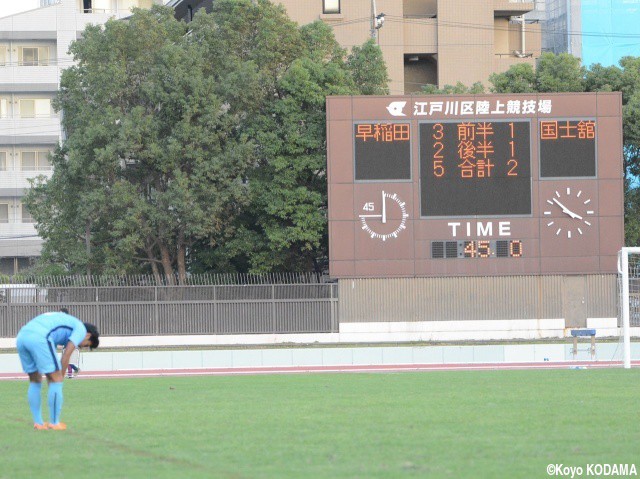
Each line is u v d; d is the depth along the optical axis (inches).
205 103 6343.5
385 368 4446.4
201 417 2084.2
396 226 5615.2
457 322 5684.1
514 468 1428.4
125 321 5812.0
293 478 1341.0
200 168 6264.8
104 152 6176.2
